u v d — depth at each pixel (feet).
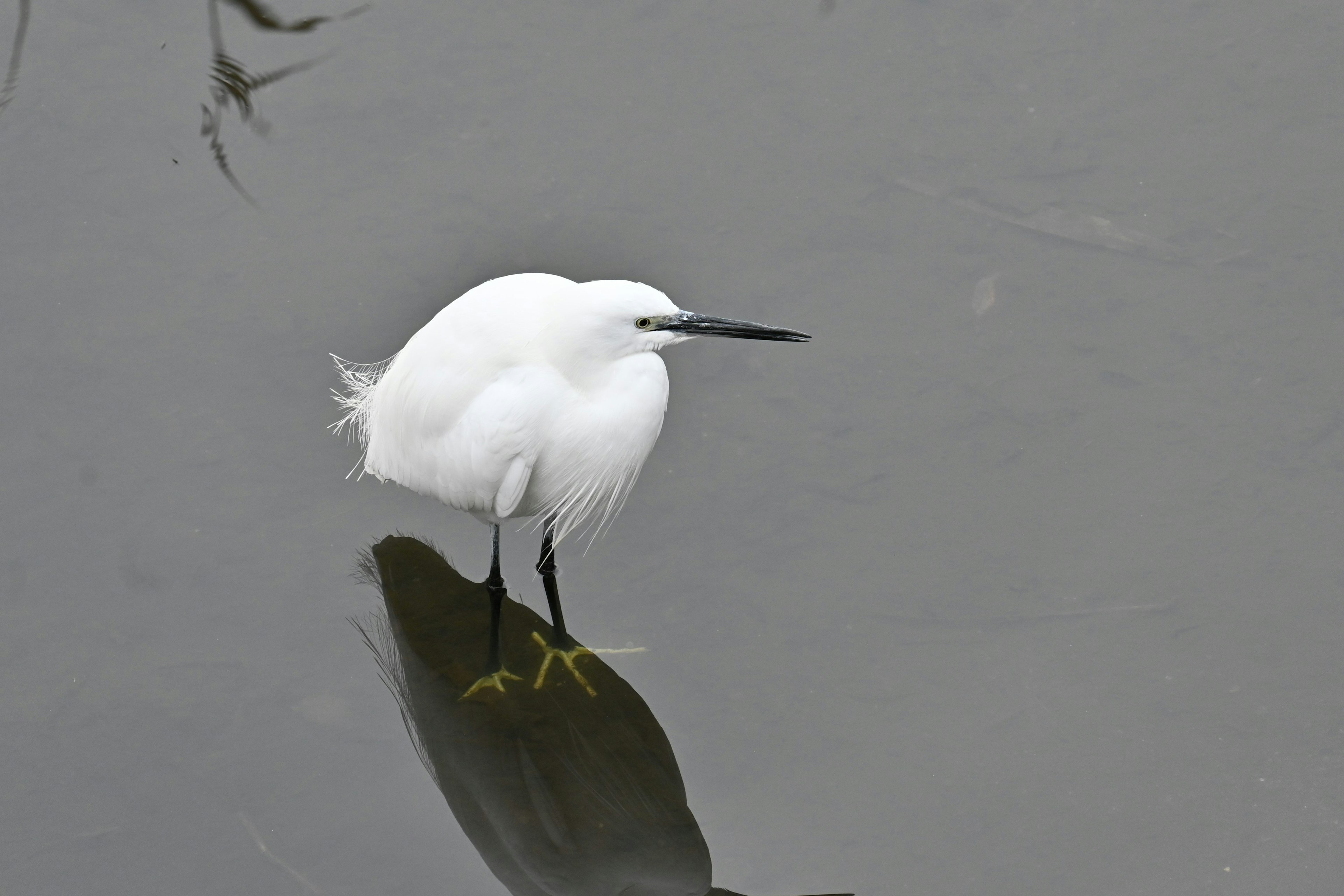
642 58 49.34
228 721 32.94
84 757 32.07
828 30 49.85
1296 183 43.50
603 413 34.06
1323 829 29.48
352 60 49.65
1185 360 39.27
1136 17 49.37
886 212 43.86
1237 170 44.09
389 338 41.06
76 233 43.60
